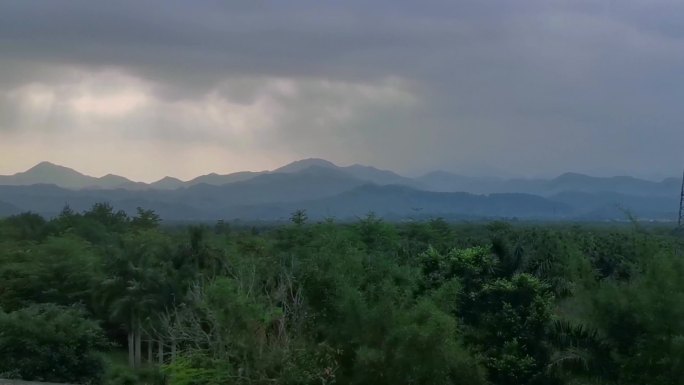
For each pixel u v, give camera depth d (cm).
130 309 4556
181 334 2144
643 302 2091
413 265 2906
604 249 2750
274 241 3097
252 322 1877
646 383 2086
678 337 2003
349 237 2695
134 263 4847
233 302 1875
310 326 2019
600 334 2262
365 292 2069
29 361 3180
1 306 4753
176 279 4469
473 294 2705
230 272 2477
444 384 1948
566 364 2339
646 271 2169
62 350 3281
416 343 1902
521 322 2550
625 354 2173
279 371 1859
